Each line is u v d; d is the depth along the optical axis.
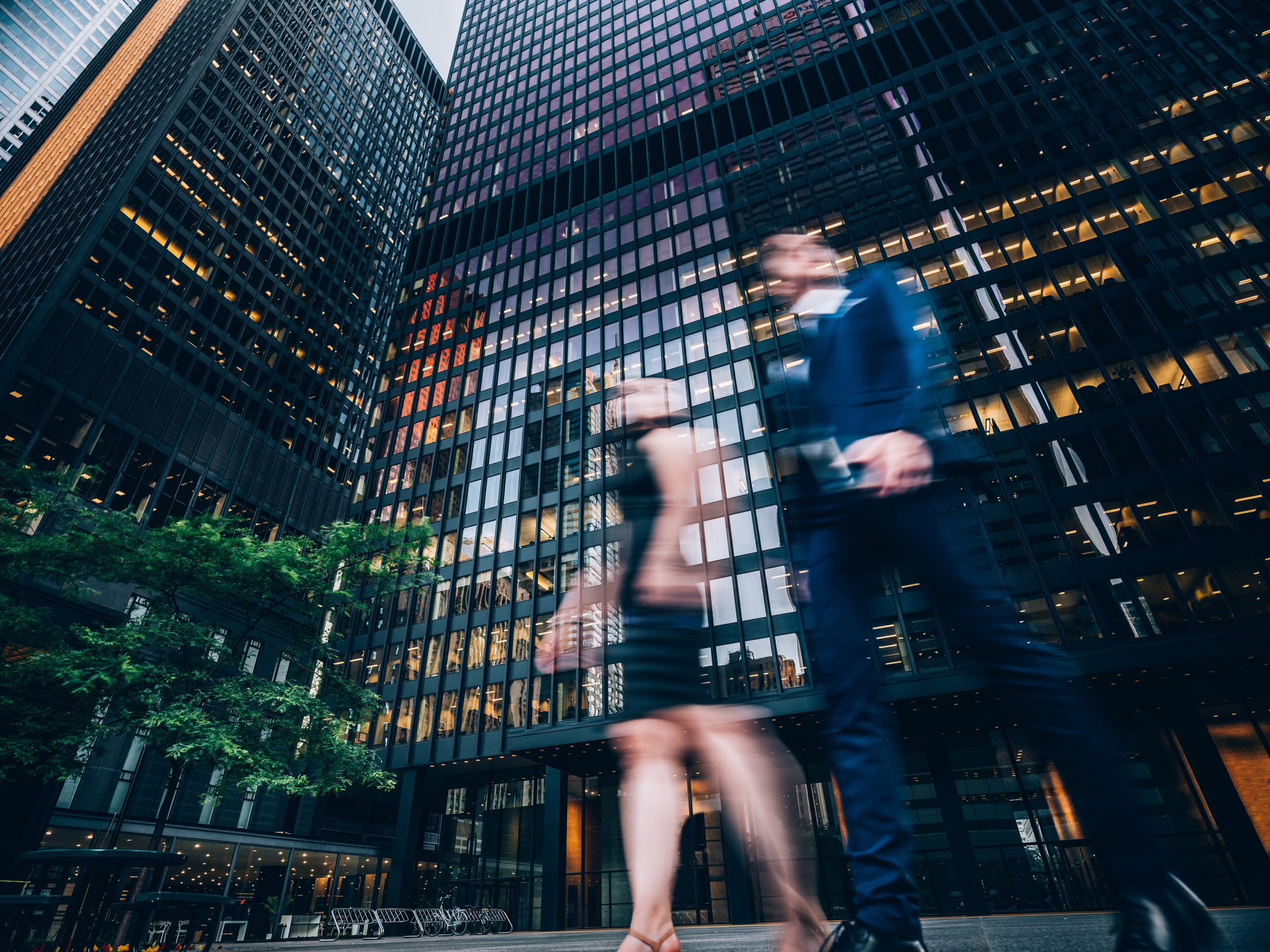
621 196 48.34
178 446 40.56
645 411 2.59
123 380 38.50
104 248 40.47
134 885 27.48
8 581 16.45
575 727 29.94
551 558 36.50
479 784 35.06
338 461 53.16
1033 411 28.36
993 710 24.61
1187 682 23.30
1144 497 25.34
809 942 2.04
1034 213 33.25
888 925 1.62
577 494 38.03
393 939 22.36
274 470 46.84
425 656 36.69
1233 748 22.42
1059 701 1.71
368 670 37.56
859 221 37.38
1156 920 1.46
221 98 54.38
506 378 44.97
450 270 53.53
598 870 29.84
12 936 9.64
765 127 46.22
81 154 63.25
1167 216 30.33
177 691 16.16
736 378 36.16
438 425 45.75
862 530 2.00
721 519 32.12
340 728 18.22
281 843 32.88
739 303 38.91
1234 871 20.48
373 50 78.62
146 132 49.44
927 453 2.01
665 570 2.32
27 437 33.12
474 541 39.19
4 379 33.19
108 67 86.06
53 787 26.77
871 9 46.69
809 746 26.80
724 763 2.29
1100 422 27.22
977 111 38.41
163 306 42.78
